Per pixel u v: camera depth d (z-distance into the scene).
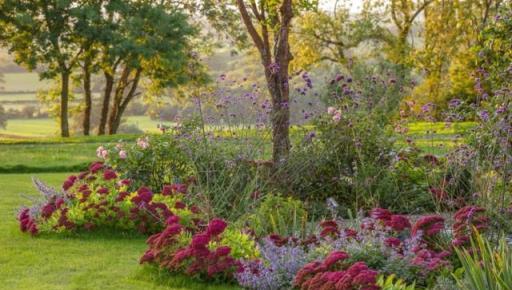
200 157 11.42
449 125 9.89
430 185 11.53
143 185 12.02
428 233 8.01
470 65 33.12
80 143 31.86
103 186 10.76
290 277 7.35
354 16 43.53
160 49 41.12
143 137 12.64
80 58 43.53
